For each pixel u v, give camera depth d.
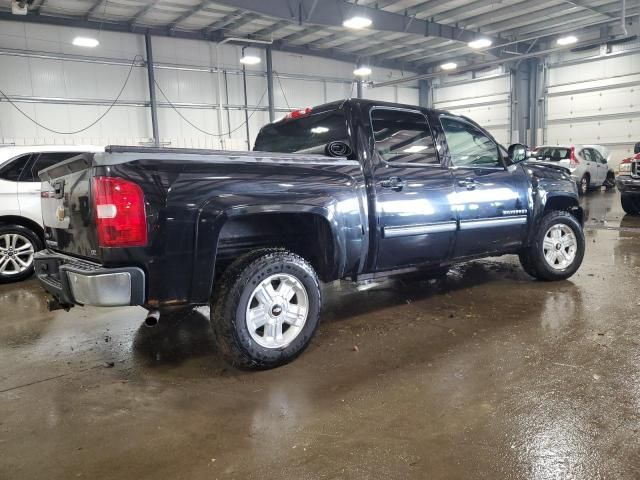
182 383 2.88
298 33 16.27
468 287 4.84
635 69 16.75
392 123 3.72
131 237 2.50
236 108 16.55
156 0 12.39
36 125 12.99
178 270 2.65
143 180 2.53
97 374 3.06
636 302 4.10
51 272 3.19
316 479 1.94
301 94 18.28
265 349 2.93
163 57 14.91
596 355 3.03
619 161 17.48
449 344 3.33
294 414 2.46
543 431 2.21
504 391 2.61
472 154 4.24
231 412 2.51
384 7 13.98
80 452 2.19
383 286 5.04
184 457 2.13
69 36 13.27
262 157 3.00
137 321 4.16
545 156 14.67
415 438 2.20
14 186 5.69
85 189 2.64
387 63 20.59
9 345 3.63
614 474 1.90
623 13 13.26
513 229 4.48
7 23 12.40
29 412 2.58
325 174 3.21
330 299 4.62
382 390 2.69
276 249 3.07
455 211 3.97
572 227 4.91
